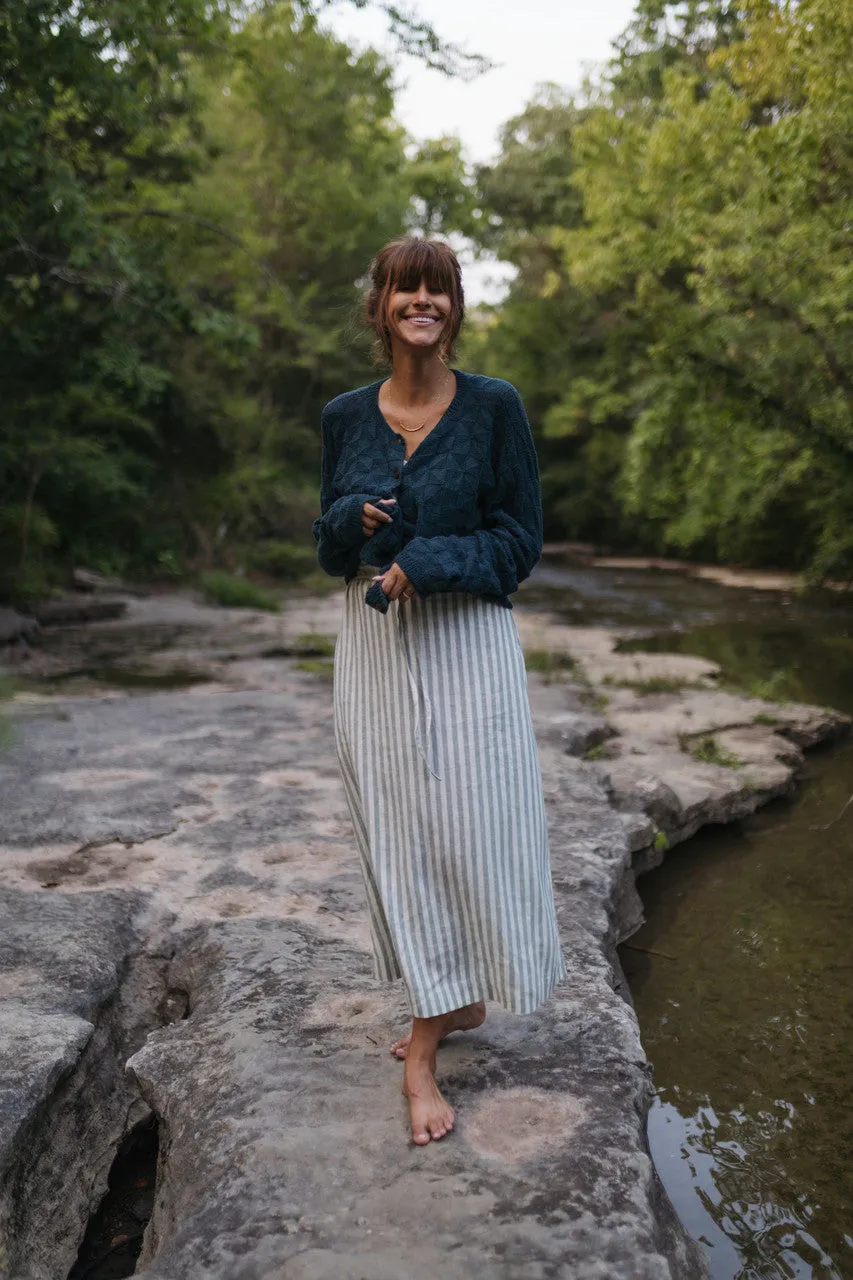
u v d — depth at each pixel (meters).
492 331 32.53
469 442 2.26
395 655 2.27
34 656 10.32
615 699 7.87
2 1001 2.89
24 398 13.00
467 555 2.18
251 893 3.70
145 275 11.45
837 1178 2.72
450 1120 2.27
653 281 13.53
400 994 2.91
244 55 12.35
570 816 4.56
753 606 15.80
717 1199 2.63
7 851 4.09
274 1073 2.51
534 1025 2.72
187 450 19.59
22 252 10.99
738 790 5.65
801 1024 3.52
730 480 15.62
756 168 11.74
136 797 4.80
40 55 9.73
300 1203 2.05
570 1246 1.93
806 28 10.33
